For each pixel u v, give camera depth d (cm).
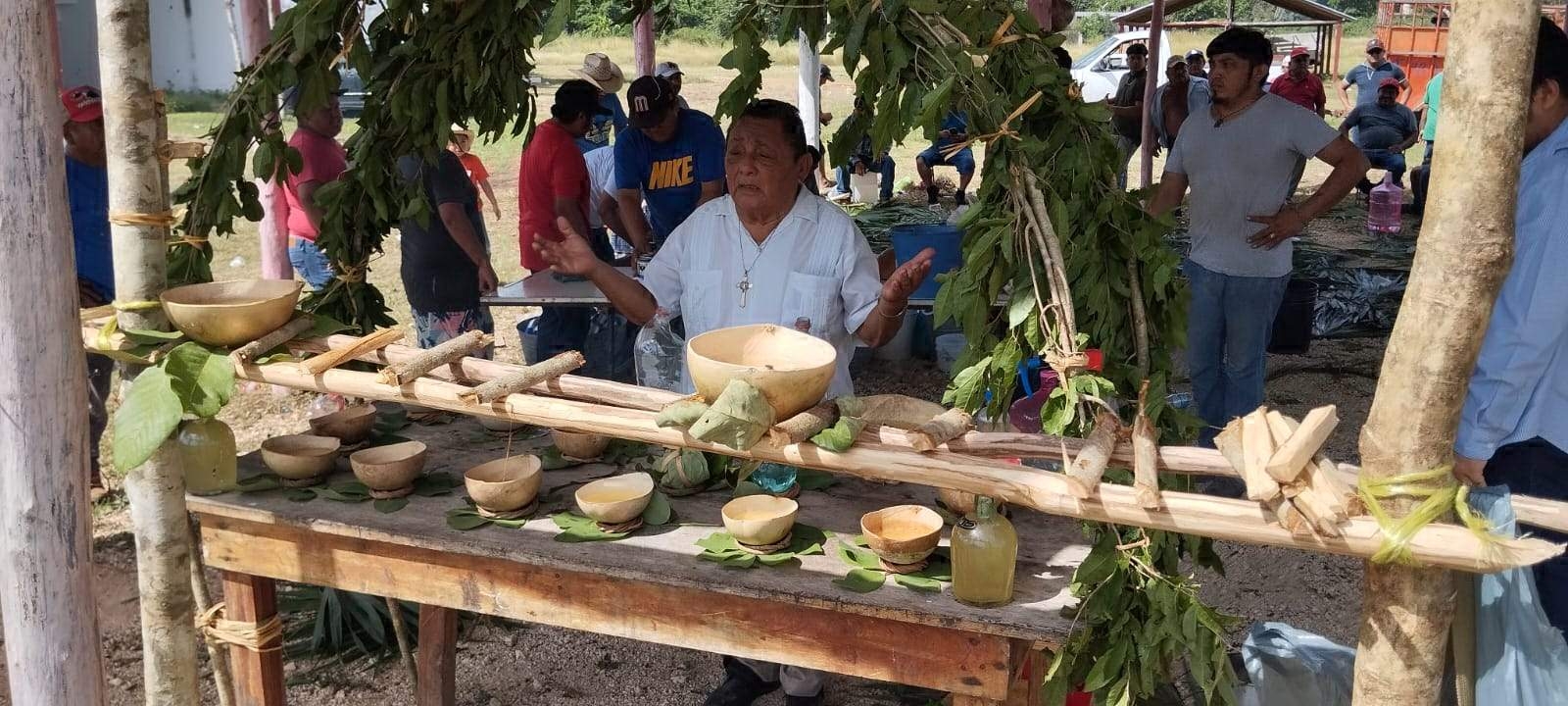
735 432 188
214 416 248
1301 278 686
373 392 224
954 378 212
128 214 234
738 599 215
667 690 342
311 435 273
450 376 235
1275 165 435
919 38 218
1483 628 188
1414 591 159
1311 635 269
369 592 244
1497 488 176
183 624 248
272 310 237
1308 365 661
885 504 247
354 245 298
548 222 547
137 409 223
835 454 190
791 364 214
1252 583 397
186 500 247
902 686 335
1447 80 143
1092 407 200
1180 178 466
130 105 227
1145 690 201
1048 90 226
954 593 204
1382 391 156
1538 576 255
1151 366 225
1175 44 2938
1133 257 221
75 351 210
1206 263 455
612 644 369
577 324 555
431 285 502
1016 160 210
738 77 236
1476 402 248
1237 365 464
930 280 493
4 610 216
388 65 282
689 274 296
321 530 239
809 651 213
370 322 302
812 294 280
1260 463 161
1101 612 198
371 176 289
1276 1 1992
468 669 353
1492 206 143
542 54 2339
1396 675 162
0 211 198
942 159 212
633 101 522
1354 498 157
